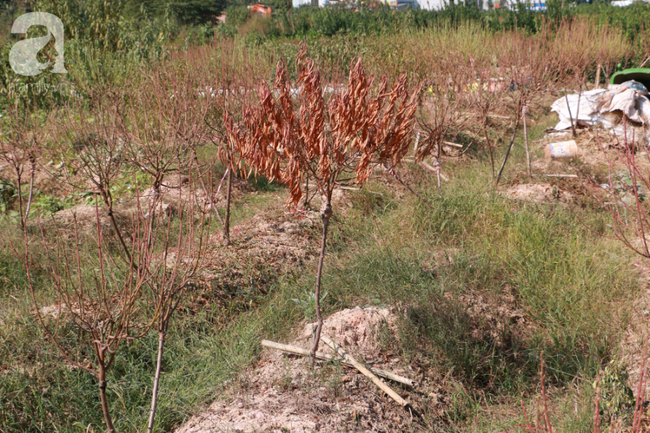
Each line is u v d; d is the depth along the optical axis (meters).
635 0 22.42
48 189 8.67
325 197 3.78
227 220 6.34
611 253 5.86
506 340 4.78
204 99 6.51
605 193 7.98
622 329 4.72
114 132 5.48
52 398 3.87
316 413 3.57
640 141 9.88
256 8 37.66
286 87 3.43
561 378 4.31
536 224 6.44
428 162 9.90
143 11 16.66
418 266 5.53
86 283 5.25
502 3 27.91
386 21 23.23
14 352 4.21
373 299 5.04
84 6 15.56
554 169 9.30
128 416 3.83
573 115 11.55
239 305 5.39
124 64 12.77
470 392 4.15
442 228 6.54
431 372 4.26
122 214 7.61
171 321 4.84
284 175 3.54
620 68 13.53
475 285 5.40
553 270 5.64
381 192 8.29
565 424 3.54
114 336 2.87
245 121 3.41
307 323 4.89
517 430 3.64
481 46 15.95
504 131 12.12
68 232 6.97
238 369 4.22
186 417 3.79
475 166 9.88
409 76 10.21
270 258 6.19
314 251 6.55
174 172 8.22
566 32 16.08
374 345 4.45
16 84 11.25
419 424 3.73
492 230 6.51
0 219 7.34
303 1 45.78
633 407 3.56
